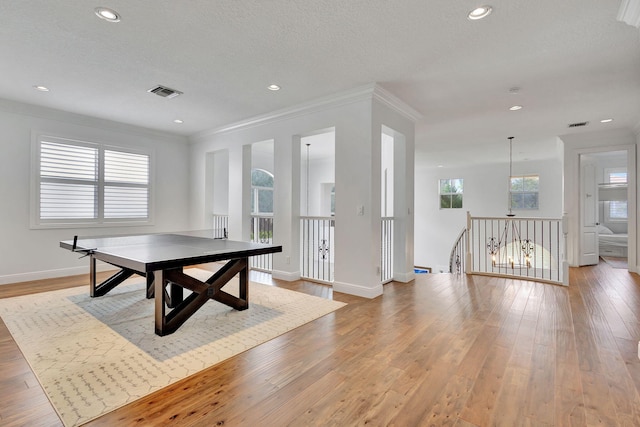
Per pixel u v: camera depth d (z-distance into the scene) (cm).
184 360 227
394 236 480
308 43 279
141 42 277
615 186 788
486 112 465
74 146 497
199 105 446
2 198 434
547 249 882
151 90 391
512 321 308
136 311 328
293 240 472
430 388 193
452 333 278
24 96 412
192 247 319
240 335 270
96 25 251
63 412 169
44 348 244
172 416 167
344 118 408
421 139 638
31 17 240
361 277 393
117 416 166
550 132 581
